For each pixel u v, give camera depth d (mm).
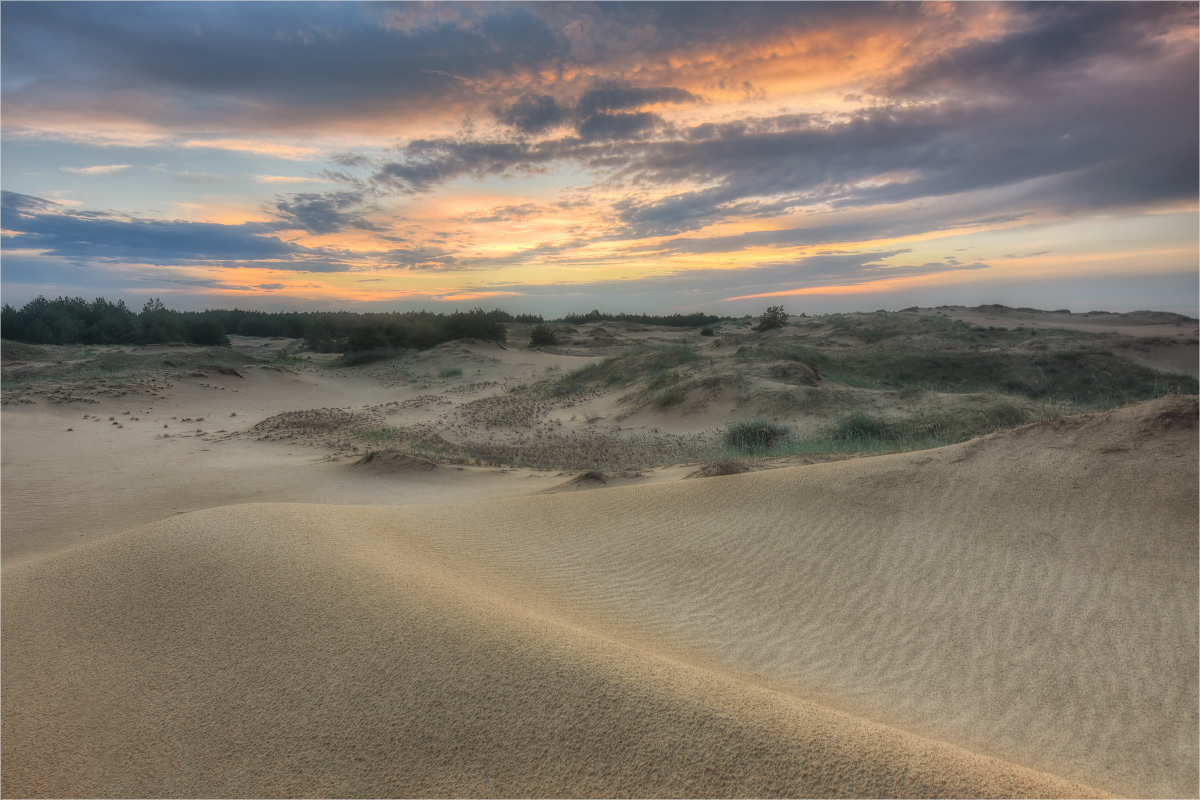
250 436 18484
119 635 3543
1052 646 3957
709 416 19531
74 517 10086
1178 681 3506
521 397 27219
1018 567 4836
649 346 47062
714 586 5246
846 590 4961
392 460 13484
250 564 4199
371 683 2875
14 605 3957
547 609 4391
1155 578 4387
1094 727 3232
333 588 3820
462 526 6969
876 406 17953
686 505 7035
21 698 3018
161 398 24859
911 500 6059
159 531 4852
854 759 2158
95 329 51688
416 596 3674
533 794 2193
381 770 2393
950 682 3717
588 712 2506
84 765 2561
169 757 2582
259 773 2453
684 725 2387
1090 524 5074
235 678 3055
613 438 18422
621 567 5754
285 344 61188
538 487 11031
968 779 2049
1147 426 5840
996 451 6406
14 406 20719
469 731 2508
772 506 6590
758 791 2076
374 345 43562
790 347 31609
